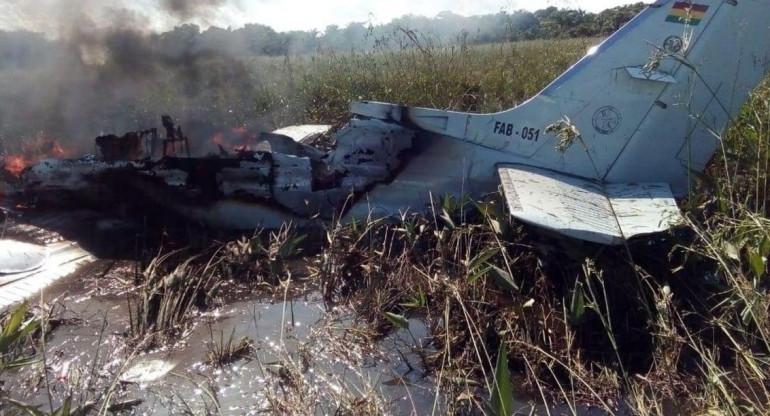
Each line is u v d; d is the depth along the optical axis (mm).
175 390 3156
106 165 5219
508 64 10031
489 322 3586
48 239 4984
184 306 4012
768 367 3172
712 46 4617
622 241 3568
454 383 3150
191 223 5238
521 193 4148
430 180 5070
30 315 3848
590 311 3676
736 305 3516
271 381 3217
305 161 5109
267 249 4773
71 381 3193
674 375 3207
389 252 4492
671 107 4734
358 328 3750
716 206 4359
